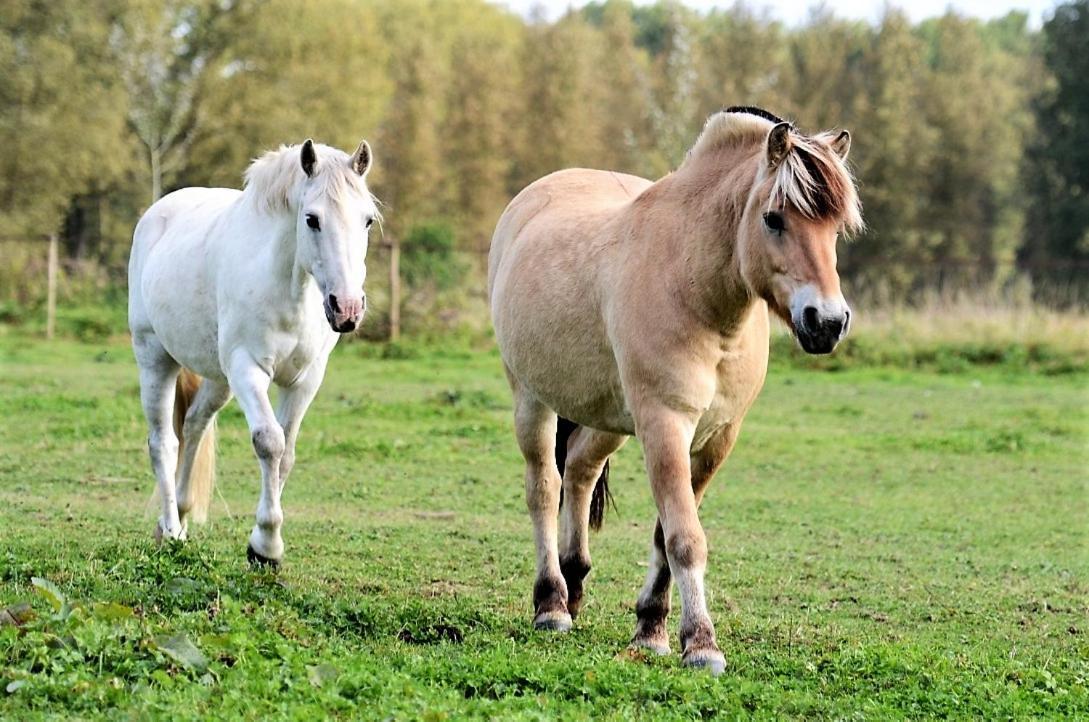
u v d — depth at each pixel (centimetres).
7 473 1189
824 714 590
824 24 5428
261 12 4791
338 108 4956
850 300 3503
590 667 607
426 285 2872
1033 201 5116
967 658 697
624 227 696
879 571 963
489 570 904
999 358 2566
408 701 532
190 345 869
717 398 662
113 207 4975
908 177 5197
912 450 1573
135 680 535
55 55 4191
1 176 4212
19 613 590
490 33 7056
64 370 2130
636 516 1166
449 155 5478
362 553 930
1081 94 4922
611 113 5812
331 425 1580
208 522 1022
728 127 671
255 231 809
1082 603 887
